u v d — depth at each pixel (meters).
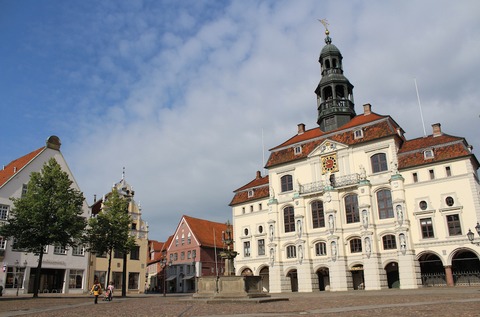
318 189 54.66
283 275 56.69
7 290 50.91
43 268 55.84
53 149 60.75
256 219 63.28
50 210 40.56
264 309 20.17
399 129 55.28
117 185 71.38
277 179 60.53
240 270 63.09
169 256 87.31
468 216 43.97
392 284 49.81
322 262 52.84
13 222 40.09
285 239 57.50
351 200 52.28
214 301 26.61
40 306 26.67
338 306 20.69
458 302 20.09
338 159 54.50
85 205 62.94
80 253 60.84
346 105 60.28
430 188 46.97
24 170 56.09
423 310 16.55
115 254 66.31
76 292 59.09
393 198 48.47
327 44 64.56
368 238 48.72
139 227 71.25
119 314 19.28
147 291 83.12
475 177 46.12
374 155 52.03
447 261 44.38
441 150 47.38
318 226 54.31
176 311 20.23
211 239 85.31
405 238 46.44
